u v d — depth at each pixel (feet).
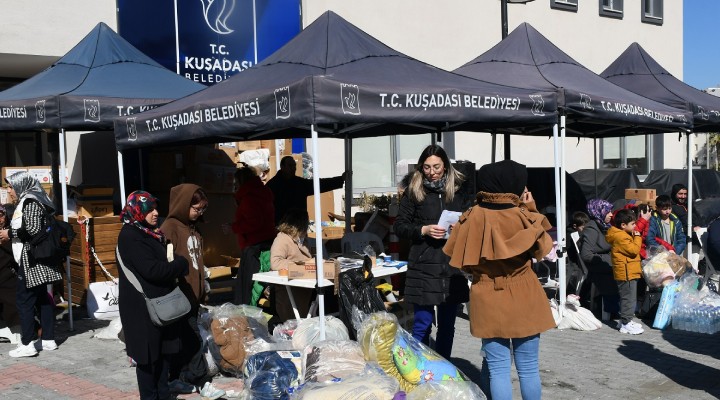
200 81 38.27
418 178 18.04
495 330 14.28
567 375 20.38
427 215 17.84
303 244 23.93
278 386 16.74
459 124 30.37
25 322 23.11
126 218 16.49
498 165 14.52
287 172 29.78
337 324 19.99
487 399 16.99
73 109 25.14
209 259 33.45
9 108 25.88
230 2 39.01
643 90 34.06
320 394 14.82
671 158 63.62
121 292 16.44
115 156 35.70
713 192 47.70
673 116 28.53
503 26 34.71
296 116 18.52
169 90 28.22
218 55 38.81
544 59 29.66
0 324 25.77
